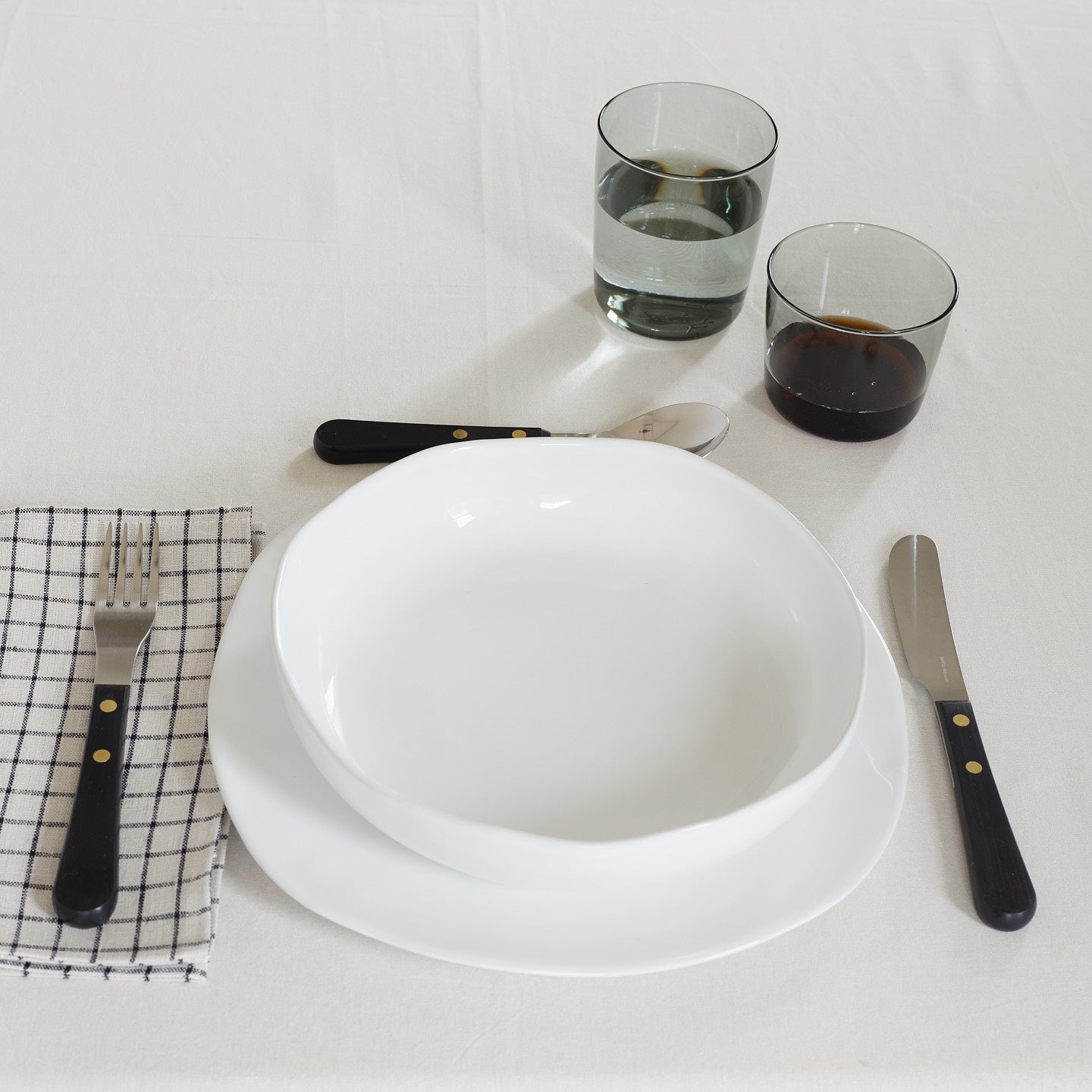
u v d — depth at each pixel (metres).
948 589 0.66
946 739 0.56
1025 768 0.57
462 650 0.56
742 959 0.48
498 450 0.60
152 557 0.61
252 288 0.84
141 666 0.57
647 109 0.81
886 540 0.69
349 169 0.96
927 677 0.59
